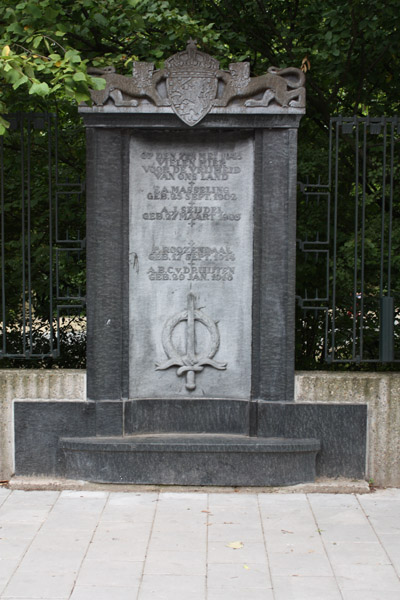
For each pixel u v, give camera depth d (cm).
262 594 393
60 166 754
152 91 544
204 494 550
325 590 398
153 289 582
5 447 573
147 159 572
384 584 406
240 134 567
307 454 560
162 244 580
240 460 557
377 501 538
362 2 654
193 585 403
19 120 567
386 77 754
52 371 571
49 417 568
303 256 688
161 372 587
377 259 663
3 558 435
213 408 585
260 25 771
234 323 584
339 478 569
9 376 567
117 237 560
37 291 713
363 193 573
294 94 543
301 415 566
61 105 716
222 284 583
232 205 576
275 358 566
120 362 570
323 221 689
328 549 451
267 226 558
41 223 735
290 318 562
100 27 657
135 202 574
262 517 503
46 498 539
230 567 425
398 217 727
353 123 572
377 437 568
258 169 559
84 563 429
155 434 582
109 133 553
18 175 730
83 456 559
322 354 698
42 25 559
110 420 569
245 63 544
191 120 546
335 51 686
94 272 561
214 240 579
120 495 546
